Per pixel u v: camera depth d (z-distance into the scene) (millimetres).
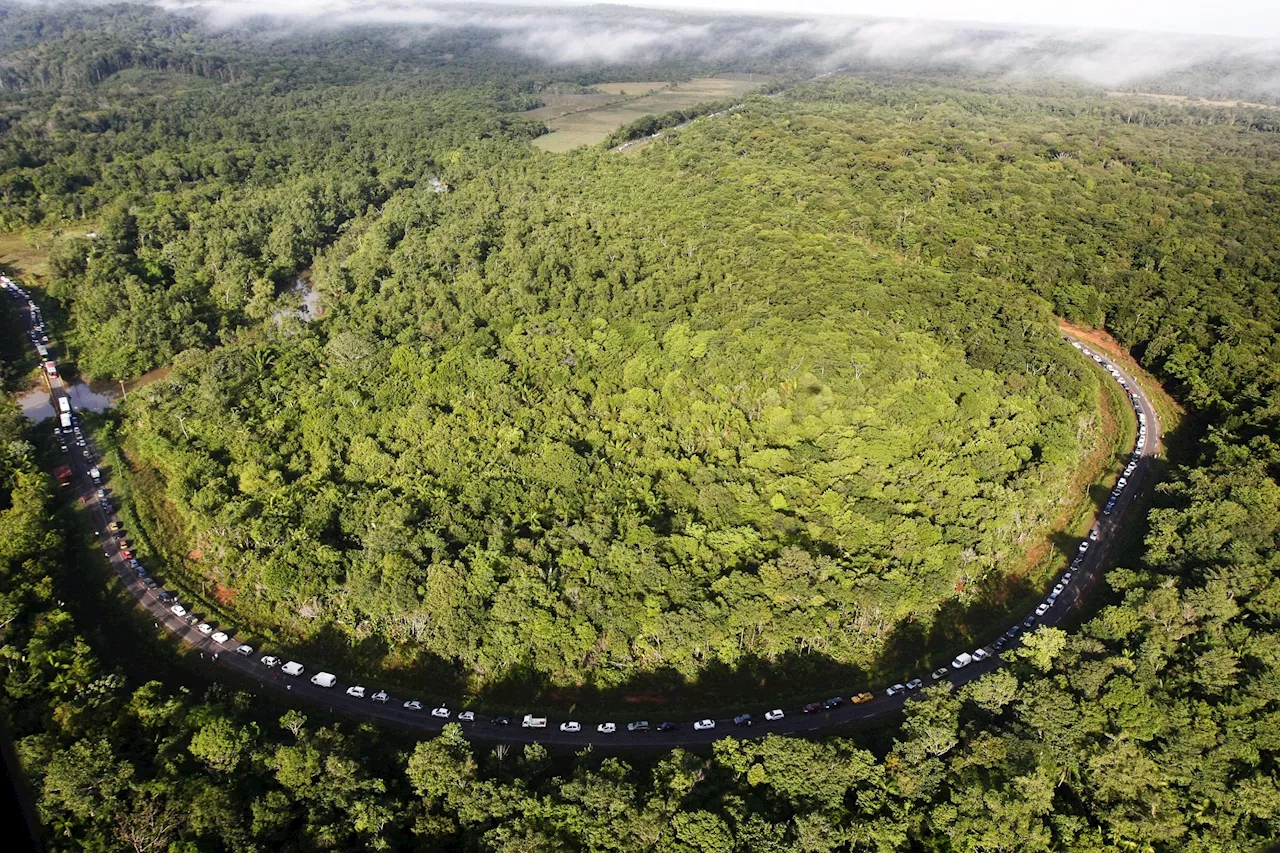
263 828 91750
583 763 106562
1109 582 136000
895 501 149375
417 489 151875
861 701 122562
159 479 166750
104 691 109625
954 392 183750
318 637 131250
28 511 145000
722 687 124750
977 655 131500
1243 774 100812
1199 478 156625
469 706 120938
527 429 171250
